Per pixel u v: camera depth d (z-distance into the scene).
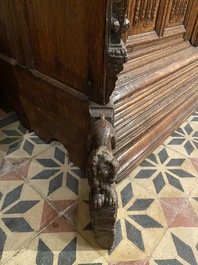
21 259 0.85
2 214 0.99
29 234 0.92
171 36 1.40
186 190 1.14
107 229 0.81
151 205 1.06
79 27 0.78
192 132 1.55
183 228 0.98
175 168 1.26
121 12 0.71
